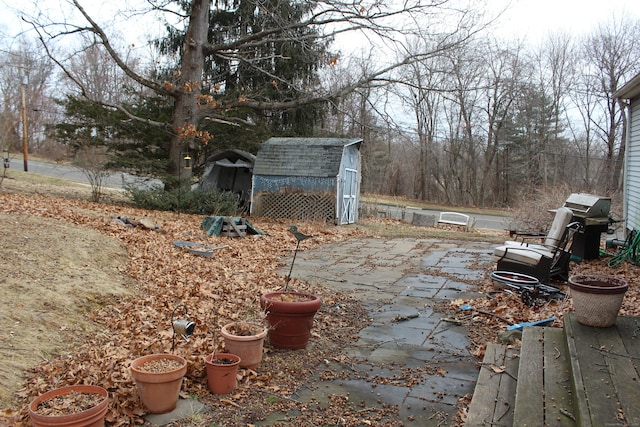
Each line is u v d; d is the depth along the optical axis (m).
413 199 38.56
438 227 18.72
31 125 37.91
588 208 9.41
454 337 5.35
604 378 3.25
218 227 11.49
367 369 4.48
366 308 6.53
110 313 5.24
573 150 35.47
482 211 32.41
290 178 16.28
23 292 5.02
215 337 4.63
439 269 9.12
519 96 35.88
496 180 37.97
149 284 6.48
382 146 38.50
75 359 4.07
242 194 18.67
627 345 3.76
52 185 19.67
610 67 32.41
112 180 27.38
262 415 3.56
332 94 17.03
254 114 21.16
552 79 35.34
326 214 15.95
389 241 12.95
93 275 6.07
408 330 5.61
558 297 6.37
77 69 36.97
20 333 4.25
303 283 7.74
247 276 7.72
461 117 37.00
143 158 16.86
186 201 15.48
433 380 4.23
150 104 18.03
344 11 15.17
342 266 9.40
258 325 4.64
